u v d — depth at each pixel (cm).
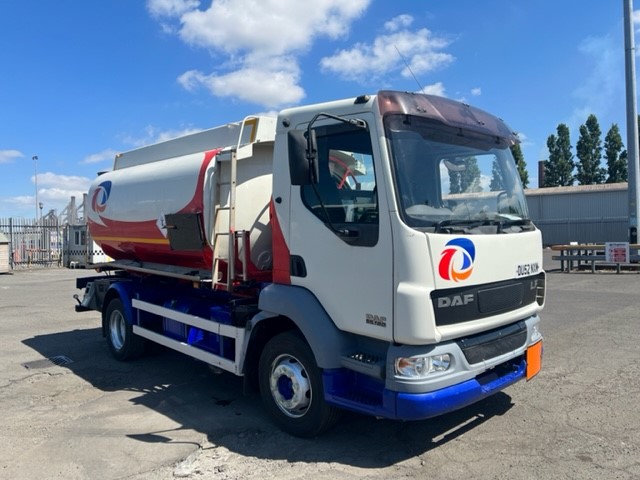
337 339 430
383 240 396
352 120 406
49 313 1199
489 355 430
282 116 478
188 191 599
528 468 399
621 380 598
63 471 412
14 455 443
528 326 484
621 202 3847
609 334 826
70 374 694
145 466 419
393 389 388
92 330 998
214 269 569
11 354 807
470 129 465
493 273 433
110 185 781
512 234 459
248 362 512
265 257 576
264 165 587
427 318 380
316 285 445
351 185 421
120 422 516
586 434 458
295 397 463
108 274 929
